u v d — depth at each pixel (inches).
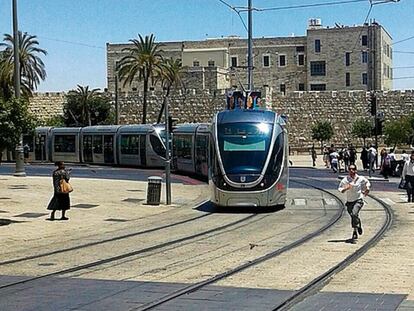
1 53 2847.0
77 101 3631.9
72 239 838.5
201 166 1909.4
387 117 3565.5
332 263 614.2
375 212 1086.4
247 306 441.7
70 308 443.8
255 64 4785.9
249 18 1979.6
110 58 4904.0
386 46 4904.0
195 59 4845.0
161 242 792.3
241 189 1100.5
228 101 1641.2
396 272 564.7
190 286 512.7
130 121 3641.7
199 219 1041.5
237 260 644.7
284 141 1152.2
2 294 496.4
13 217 1050.1
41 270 606.5
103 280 550.9
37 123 1018.1
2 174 1995.6
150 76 3100.4
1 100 984.3
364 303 446.0
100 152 2500.0
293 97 3644.2
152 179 1262.3
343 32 4640.8
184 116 3567.9
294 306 440.5
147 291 498.6
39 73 2935.5
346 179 770.2
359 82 4621.1
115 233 893.2
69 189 1034.1
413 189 1239.5
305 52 4719.5
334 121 3619.6
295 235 835.4
